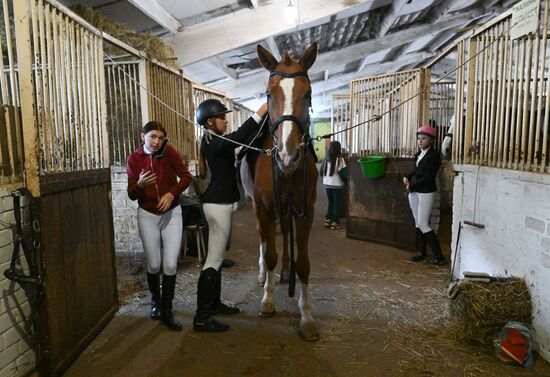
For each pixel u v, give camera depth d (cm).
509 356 214
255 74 806
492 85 277
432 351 231
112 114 400
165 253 260
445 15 662
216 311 285
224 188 251
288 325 267
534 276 225
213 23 483
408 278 358
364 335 252
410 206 419
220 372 213
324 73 952
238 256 440
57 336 202
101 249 260
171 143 436
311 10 482
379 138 505
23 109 176
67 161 218
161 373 212
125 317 280
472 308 236
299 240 252
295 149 205
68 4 373
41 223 183
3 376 178
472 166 298
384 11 628
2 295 178
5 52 330
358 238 511
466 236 313
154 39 412
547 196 212
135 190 244
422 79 431
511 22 247
